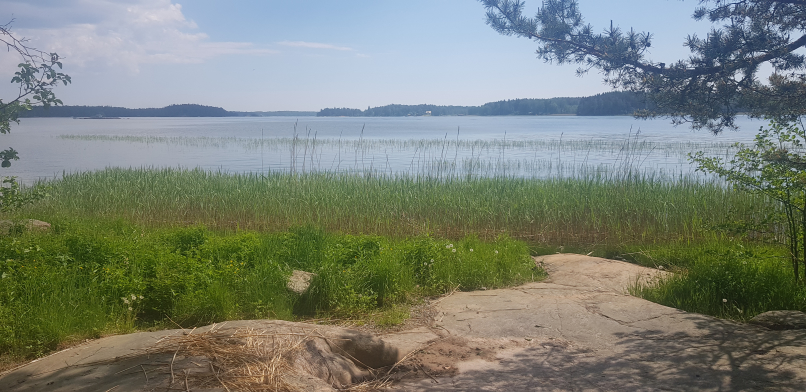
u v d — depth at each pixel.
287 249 9.00
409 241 9.52
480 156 37.84
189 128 108.19
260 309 6.50
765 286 6.58
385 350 4.81
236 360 3.95
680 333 5.29
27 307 5.71
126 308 6.21
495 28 6.86
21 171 28.33
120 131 90.12
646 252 10.45
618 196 14.14
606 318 5.85
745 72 5.88
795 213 6.96
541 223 12.84
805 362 4.40
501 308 6.40
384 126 123.38
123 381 3.60
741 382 4.06
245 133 81.38
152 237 9.88
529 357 4.80
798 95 5.87
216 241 9.16
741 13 6.01
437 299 7.17
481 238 12.13
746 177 6.73
